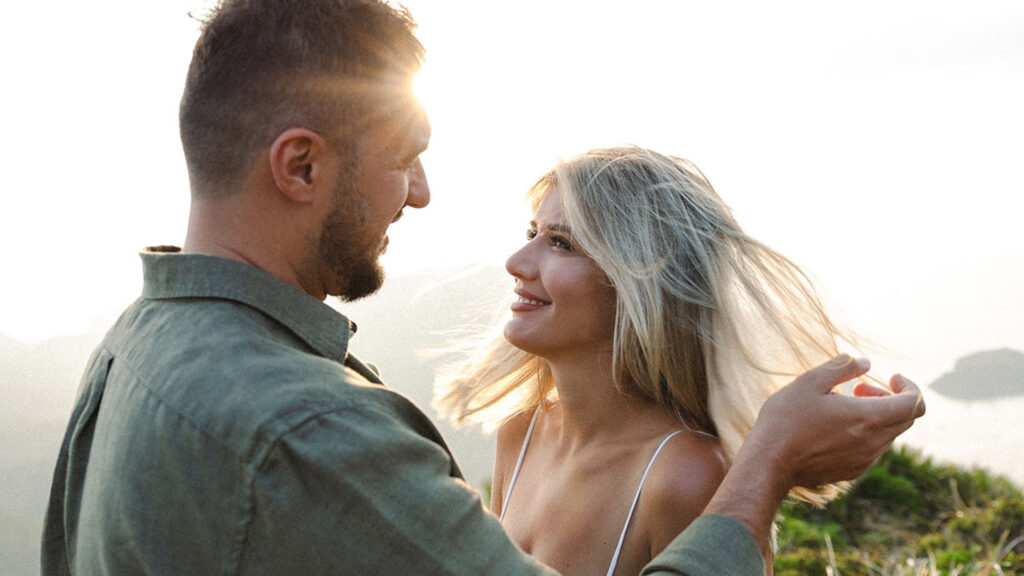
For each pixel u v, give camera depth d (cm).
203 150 134
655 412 186
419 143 144
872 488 632
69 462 135
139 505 117
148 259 136
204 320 127
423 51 144
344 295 148
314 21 132
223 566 113
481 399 223
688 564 125
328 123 133
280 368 120
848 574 511
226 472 114
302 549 112
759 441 140
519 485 210
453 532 117
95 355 145
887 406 142
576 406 191
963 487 666
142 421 120
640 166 185
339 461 113
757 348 183
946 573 504
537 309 188
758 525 132
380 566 113
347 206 138
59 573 140
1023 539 540
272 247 136
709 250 181
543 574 120
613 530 178
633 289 176
